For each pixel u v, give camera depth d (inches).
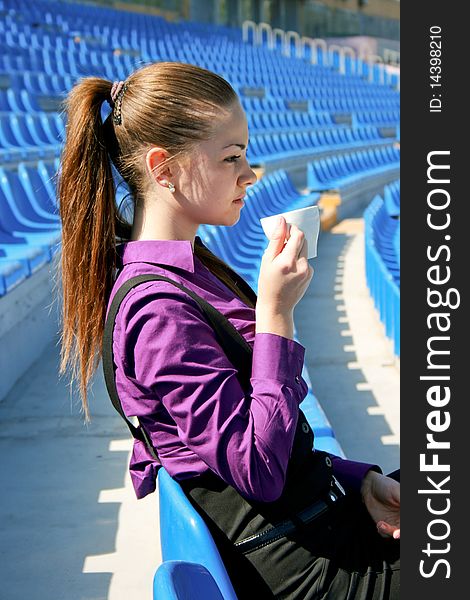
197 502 56.6
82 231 59.4
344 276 316.8
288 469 57.0
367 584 56.1
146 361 52.6
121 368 55.1
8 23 728.3
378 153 598.5
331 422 177.5
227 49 970.7
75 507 130.0
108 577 111.3
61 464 144.7
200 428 51.9
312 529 56.6
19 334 185.6
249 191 313.3
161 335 52.5
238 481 52.2
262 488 52.2
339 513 58.5
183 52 876.0
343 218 470.6
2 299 171.2
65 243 60.1
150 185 58.6
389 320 223.9
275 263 56.1
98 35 819.4
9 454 148.4
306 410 131.0
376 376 206.4
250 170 59.1
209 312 55.3
